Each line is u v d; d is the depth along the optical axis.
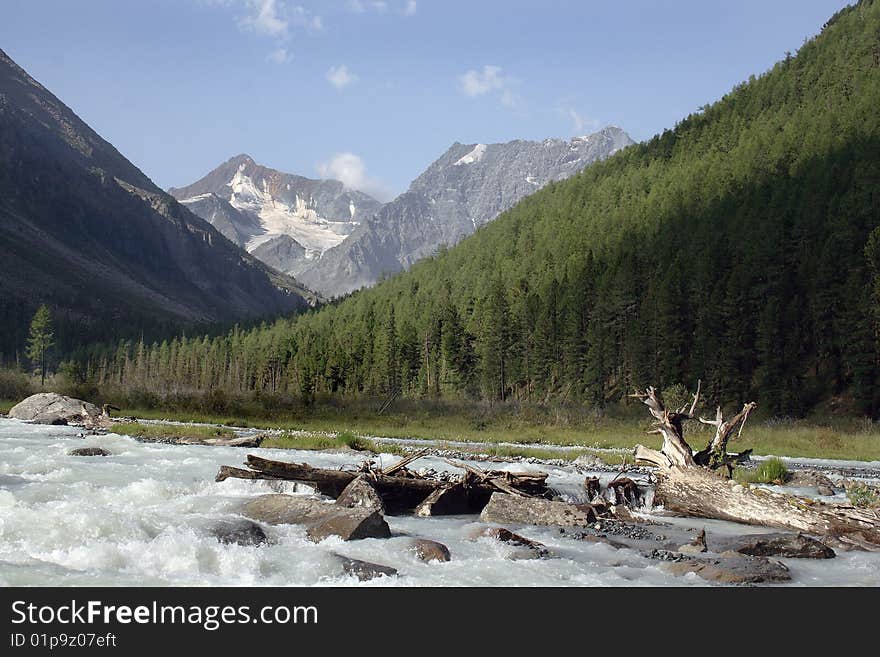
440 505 21.03
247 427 58.38
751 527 20.38
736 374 100.88
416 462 33.03
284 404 72.50
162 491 20.20
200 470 25.62
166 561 13.12
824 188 131.25
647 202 176.12
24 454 27.48
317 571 13.43
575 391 113.75
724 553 16.22
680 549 16.66
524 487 23.36
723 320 106.00
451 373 131.38
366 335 162.75
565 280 140.00
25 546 13.23
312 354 148.38
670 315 107.25
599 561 15.48
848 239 108.75
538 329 122.75
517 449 42.41
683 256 131.12
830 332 101.88
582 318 122.44
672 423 23.59
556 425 68.19
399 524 19.03
